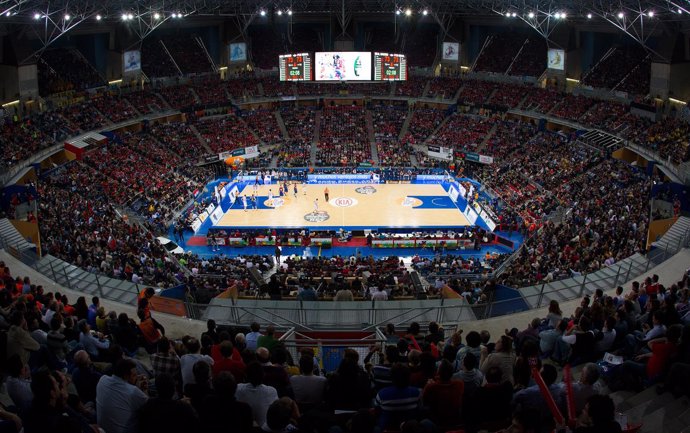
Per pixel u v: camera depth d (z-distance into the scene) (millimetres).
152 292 15883
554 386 9641
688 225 32406
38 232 35125
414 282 31281
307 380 10062
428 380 9867
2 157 49031
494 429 8742
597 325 13930
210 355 11938
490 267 41344
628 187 48188
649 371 11344
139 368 11984
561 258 33906
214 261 41031
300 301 21203
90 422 9508
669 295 15641
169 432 7695
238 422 7852
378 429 8750
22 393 9508
